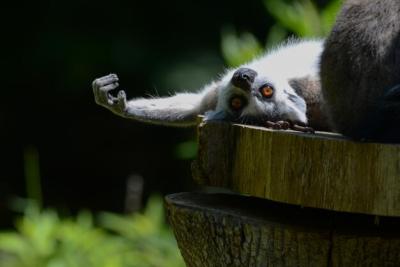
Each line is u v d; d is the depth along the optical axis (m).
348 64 6.99
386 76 6.88
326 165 6.50
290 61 8.42
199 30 21.19
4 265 13.01
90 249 11.78
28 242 12.10
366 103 6.91
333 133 7.20
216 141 7.01
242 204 7.16
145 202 22.34
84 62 20.31
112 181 23.06
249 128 6.81
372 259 6.56
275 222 6.71
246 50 10.98
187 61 20.31
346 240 6.55
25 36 21.73
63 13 21.03
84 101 22.91
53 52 20.67
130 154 23.03
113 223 14.60
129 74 20.11
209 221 6.89
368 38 6.96
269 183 6.70
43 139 23.08
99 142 23.34
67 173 23.09
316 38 9.69
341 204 6.48
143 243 12.14
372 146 6.39
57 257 11.84
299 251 6.62
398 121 6.81
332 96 7.13
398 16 7.00
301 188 6.58
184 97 9.21
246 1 21.42
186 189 22.17
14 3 21.62
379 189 6.40
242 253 6.77
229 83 8.01
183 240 7.10
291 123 7.67
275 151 6.67
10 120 22.92
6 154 22.88
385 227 6.71
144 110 9.00
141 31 21.05
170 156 22.67
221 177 7.01
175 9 21.33
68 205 22.67
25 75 21.98
